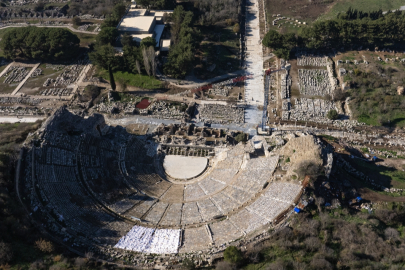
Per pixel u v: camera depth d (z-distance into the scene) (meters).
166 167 103.44
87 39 159.50
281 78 137.50
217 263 70.56
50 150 90.88
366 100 125.31
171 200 90.69
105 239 76.00
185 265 70.06
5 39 141.38
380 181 94.31
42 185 82.56
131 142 108.19
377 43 146.75
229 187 92.19
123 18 160.38
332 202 82.06
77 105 124.19
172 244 76.31
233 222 80.50
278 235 73.75
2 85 134.00
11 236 70.12
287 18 178.00
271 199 83.19
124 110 123.00
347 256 68.75
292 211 78.19
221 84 135.00
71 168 90.19
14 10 179.62
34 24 172.00
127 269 70.56
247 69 144.00
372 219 79.50
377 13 160.50
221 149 108.12
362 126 118.25
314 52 149.25
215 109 124.25
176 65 130.88
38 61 146.62
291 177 86.06
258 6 189.00
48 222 76.25
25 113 120.62
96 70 141.00
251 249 71.50
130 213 84.56
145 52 128.62
